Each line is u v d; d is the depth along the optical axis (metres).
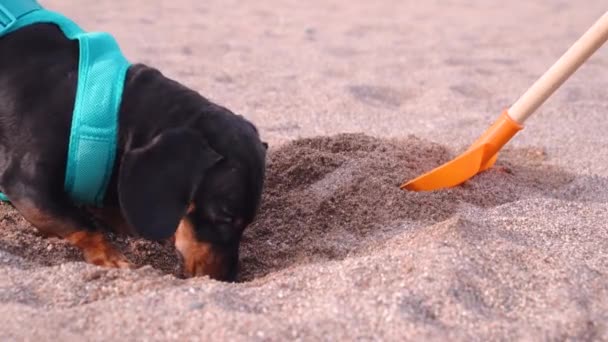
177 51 2.37
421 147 1.55
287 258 1.32
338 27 2.90
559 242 1.29
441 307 1.14
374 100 1.97
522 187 1.47
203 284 1.18
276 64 2.27
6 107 1.28
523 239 1.29
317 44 2.57
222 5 3.29
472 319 1.13
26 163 1.27
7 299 1.16
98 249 1.29
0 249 1.27
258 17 3.05
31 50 1.30
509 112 1.44
